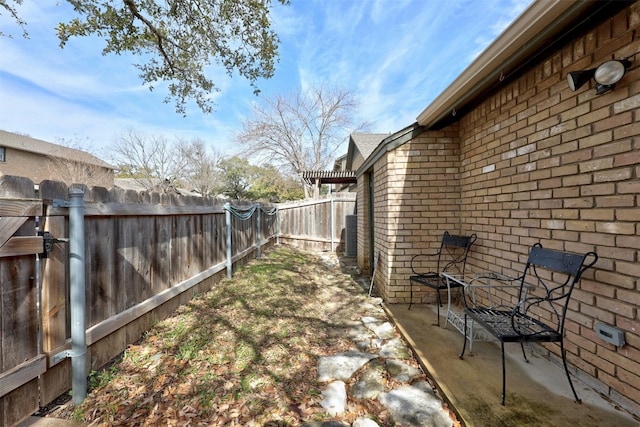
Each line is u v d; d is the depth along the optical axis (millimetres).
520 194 2789
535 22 1992
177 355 2545
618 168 1867
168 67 5395
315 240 9477
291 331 3170
